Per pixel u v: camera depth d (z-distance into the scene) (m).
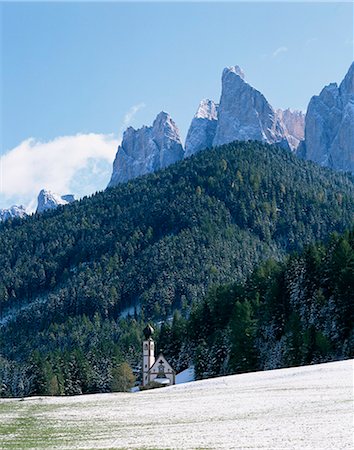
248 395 69.44
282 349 118.88
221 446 39.78
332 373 78.88
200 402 67.62
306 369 85.94
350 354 105.50
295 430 44.16
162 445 41.59
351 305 112.69
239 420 51.78
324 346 108.56
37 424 58.75
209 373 135.38
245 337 123.25
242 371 121.00
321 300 122.06
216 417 54.88
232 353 125.44
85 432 51.44
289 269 138.88
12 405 80.31
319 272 129.25
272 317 130.88
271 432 44.16
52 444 45.44
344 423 45.66
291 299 131.38
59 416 64.50
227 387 80.56
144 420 56.75
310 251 135.88
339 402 56.78
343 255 121.81
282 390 70.06
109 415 62.66
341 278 115.62
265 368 120.25
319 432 42.62
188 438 44.12
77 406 74.50
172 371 153.88
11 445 45.72
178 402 69.88
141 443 43.16
